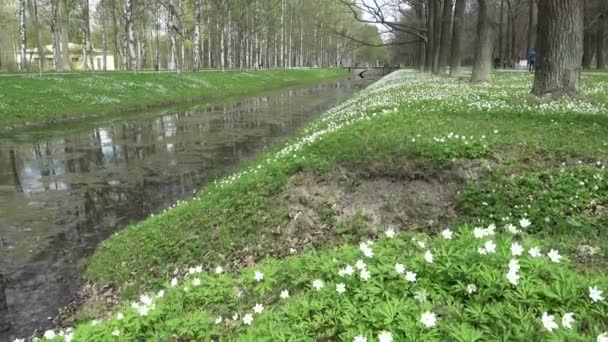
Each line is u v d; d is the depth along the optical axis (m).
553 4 12.43
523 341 2.90
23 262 8.41
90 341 3.90
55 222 10.36
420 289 3.62
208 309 4.34
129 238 8.66
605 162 7.10
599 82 18.86
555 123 9.30
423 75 32.06
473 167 7.52
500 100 13.12
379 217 7.28
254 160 13.92
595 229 5.75
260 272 4.58
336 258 4.48
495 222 6.41
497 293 3.37
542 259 3.63
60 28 45.94
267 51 78.44
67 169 15.13
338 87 53.88
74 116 25.50
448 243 4.11
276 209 7.85
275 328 3.53
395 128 9.74
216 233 7.89
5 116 22.38
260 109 31.02
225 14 59.28
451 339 3.03
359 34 71.38
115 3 50.16
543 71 13.01
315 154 9.02
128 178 13.97
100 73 37.41
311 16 76.06
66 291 7.40
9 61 58.56
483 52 21.69
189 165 15.45
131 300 6.86
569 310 3.14
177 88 37.88
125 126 23.75
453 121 10.11
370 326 3.33
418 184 7.65
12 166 15.53
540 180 6.89
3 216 10.76
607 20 38.03
